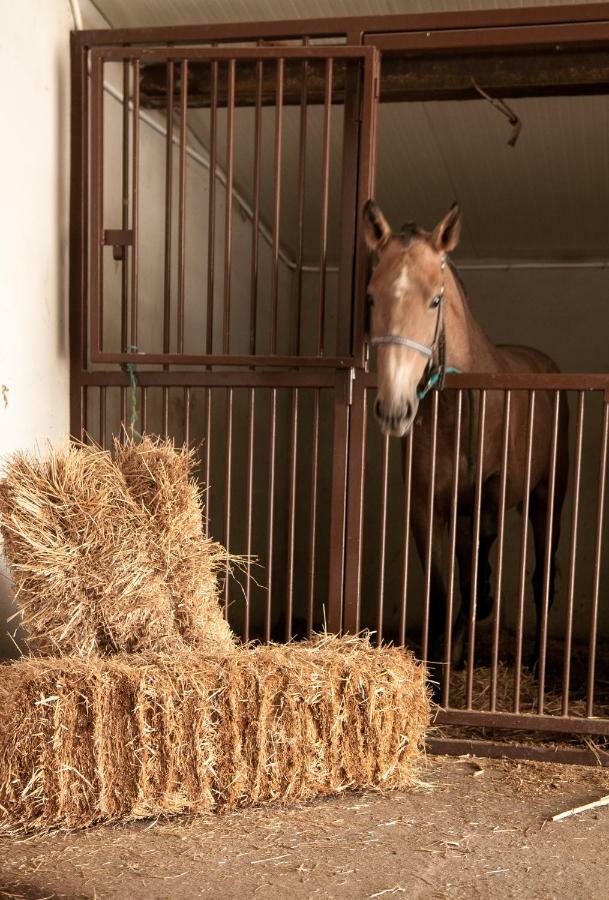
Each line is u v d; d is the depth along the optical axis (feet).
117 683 6.57
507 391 8.53
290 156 13.53
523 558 8.55
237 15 10.39
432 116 12.13
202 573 7.85
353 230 8.89
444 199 15.20
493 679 8.62
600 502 8.32
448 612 8.90
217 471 14.35
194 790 6.82
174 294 12.39
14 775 6.49
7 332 8.43
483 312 17.89
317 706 7.16
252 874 5.95
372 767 7.45
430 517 8.78
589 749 8.44
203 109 11.93
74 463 7.66
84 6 9.96
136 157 9.16
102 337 9.71
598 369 17.37
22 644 8.82
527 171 13.76
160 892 5.66
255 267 8.98
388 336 7.98
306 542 18.40
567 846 6.50
